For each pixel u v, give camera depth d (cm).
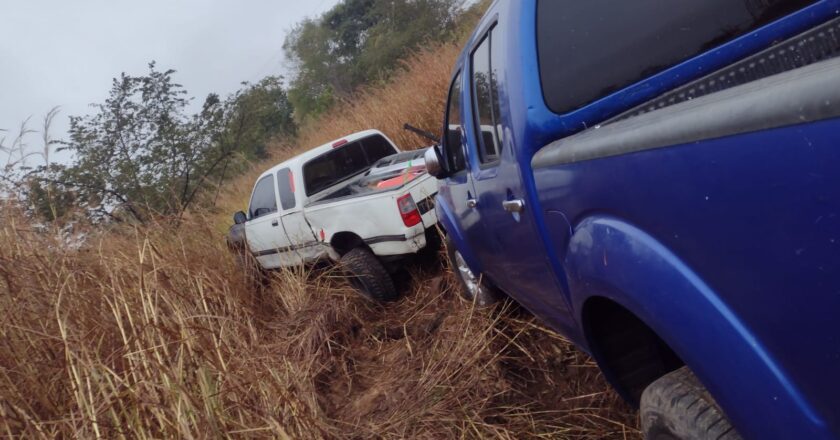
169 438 279
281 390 311
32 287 356
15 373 315
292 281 546
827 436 111
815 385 110
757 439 128
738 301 123
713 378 134
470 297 434
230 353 325
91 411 272
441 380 340
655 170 137
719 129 113
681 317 139
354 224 527
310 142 1226
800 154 96
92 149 952
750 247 114
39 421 283
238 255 576
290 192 594
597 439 276
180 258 454
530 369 341
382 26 2448
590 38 205
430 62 1052
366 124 1021
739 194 112
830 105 89
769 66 163
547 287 246
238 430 281
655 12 194
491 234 301
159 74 1014
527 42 218
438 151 366
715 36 187
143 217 591
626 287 160
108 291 368
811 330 107
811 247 100
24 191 440
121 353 314
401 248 503
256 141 1390
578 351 337
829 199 94
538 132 208
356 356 438
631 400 217
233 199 1026
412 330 450
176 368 300
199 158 1052
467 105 314
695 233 129
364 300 527
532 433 290
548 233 217
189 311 364
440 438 300
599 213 173
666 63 193
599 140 161
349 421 343
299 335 443
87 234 448
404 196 495
